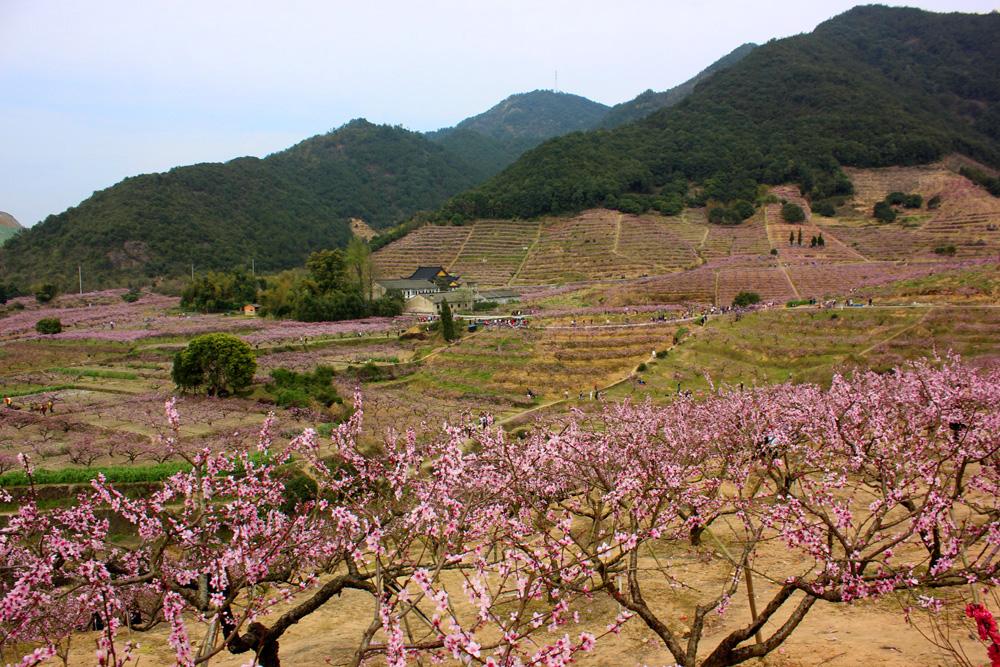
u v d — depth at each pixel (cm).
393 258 15250
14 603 754
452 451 1059
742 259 12188
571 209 16712
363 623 1598
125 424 4222
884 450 1365
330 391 5156
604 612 1450
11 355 7231
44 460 3341
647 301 9550
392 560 1016
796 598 1387
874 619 1197
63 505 2753
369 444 2856
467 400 5153
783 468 2219
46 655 846
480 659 737
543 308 9638
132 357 7075
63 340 8206
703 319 7219
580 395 5134
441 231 16588
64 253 15750
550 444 1298
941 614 1161
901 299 7094
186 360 5247
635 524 1212
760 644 903
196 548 1066
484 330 7725
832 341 5859
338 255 10569
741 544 1812
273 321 9731
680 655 933
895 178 16862
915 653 1002
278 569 1095
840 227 14300
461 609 1547
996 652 729
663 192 17300
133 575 1038
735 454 1700
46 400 4997
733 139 19538
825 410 1659
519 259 14338
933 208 14588
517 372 5953
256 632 1006
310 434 1152
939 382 1764
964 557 996
